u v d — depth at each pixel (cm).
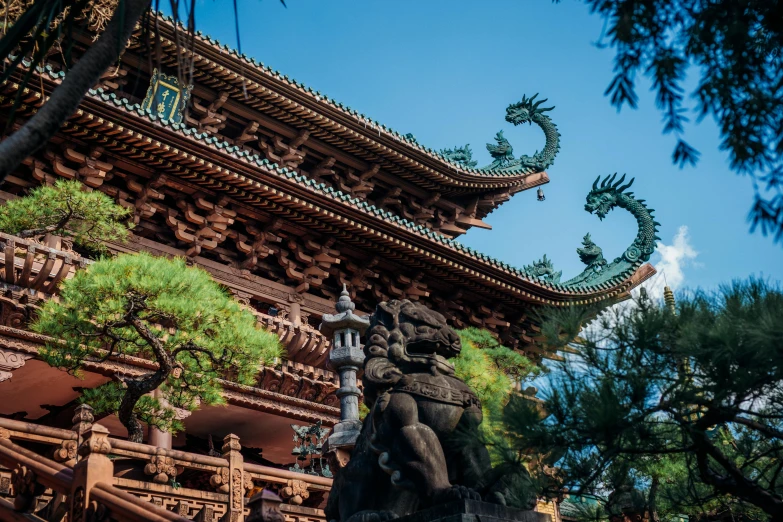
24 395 1978
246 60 2752
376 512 768
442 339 839
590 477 667
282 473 1183
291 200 2475
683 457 730
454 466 789
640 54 597
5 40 645
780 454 731
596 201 3294
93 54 644
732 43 591
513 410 664
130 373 1852
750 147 601
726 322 625
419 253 2761
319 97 2916
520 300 3083
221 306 1510
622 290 3173
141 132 2223
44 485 869
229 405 2078
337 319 1452
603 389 639
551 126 3688
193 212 2461
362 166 3200
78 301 1437
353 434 1340
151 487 1019
